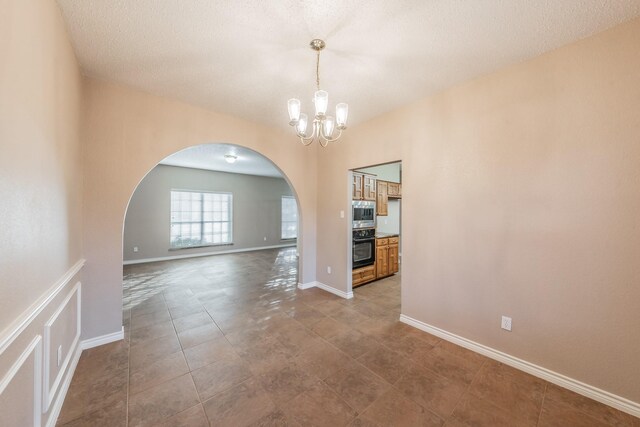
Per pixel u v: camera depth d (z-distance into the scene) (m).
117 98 2.47
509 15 1.57
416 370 2.03
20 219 1.08
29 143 1.16
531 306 2.00
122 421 1.52
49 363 1.41
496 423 1.52
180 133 2.85
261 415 1.58
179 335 2.58
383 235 4.88
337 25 1.67
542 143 1.95
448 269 2.51
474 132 2.32
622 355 1.64
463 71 2.21
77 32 1.74
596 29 1.69
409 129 2.84
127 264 6.07
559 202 1.87
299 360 2.16
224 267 5.77
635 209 1.59
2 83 0.92
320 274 4.16
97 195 2.36
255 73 2.28
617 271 1.65
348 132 3.61
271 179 8.67
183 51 1.96
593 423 1.53
